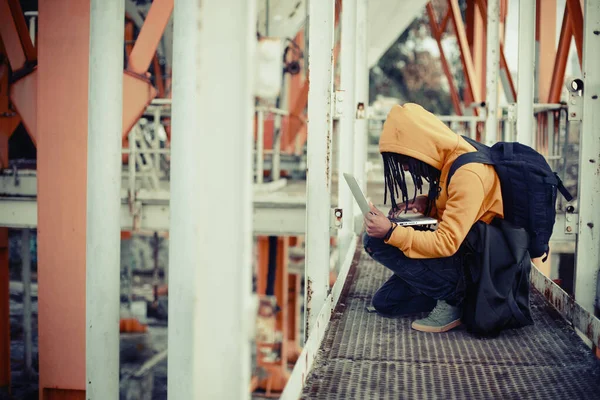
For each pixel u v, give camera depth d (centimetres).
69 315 481
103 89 335
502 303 318
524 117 456
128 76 535
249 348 174
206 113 167
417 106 325
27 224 694
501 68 782
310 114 349
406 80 2706
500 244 318
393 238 311
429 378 273
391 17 1166
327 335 329
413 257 314
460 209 306
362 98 528
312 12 346
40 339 483
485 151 325
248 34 165
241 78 166
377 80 2728
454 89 1003
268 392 996
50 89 481
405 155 320
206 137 168
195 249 171
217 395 174
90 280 341
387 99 2742
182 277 181
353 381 269
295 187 859
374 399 251
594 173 392
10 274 1573
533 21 450
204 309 172
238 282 170
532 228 318
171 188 186
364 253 541
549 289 402
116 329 346
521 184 313
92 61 334
